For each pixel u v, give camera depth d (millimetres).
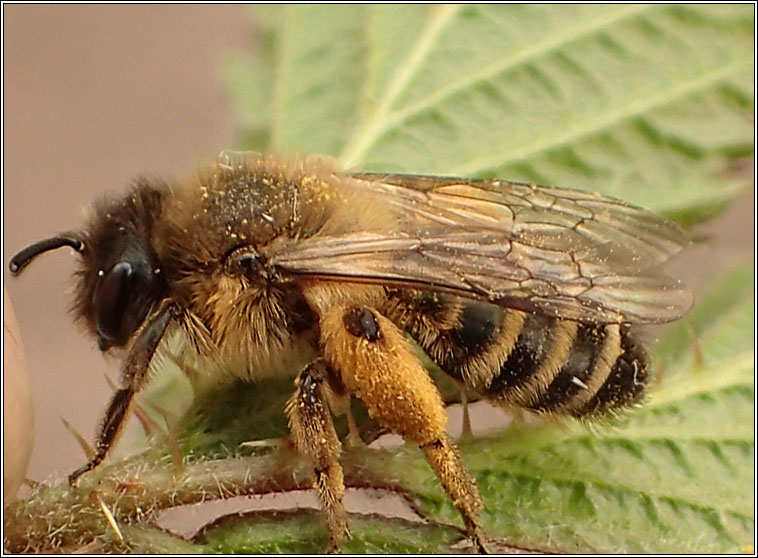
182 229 50
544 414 51
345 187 52
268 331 51
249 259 50
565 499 50
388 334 50
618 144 57
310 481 49
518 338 51
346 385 50
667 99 58
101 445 49
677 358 53
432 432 49
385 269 50
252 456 49
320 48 59
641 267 51
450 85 58
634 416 52
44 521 48
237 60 60
